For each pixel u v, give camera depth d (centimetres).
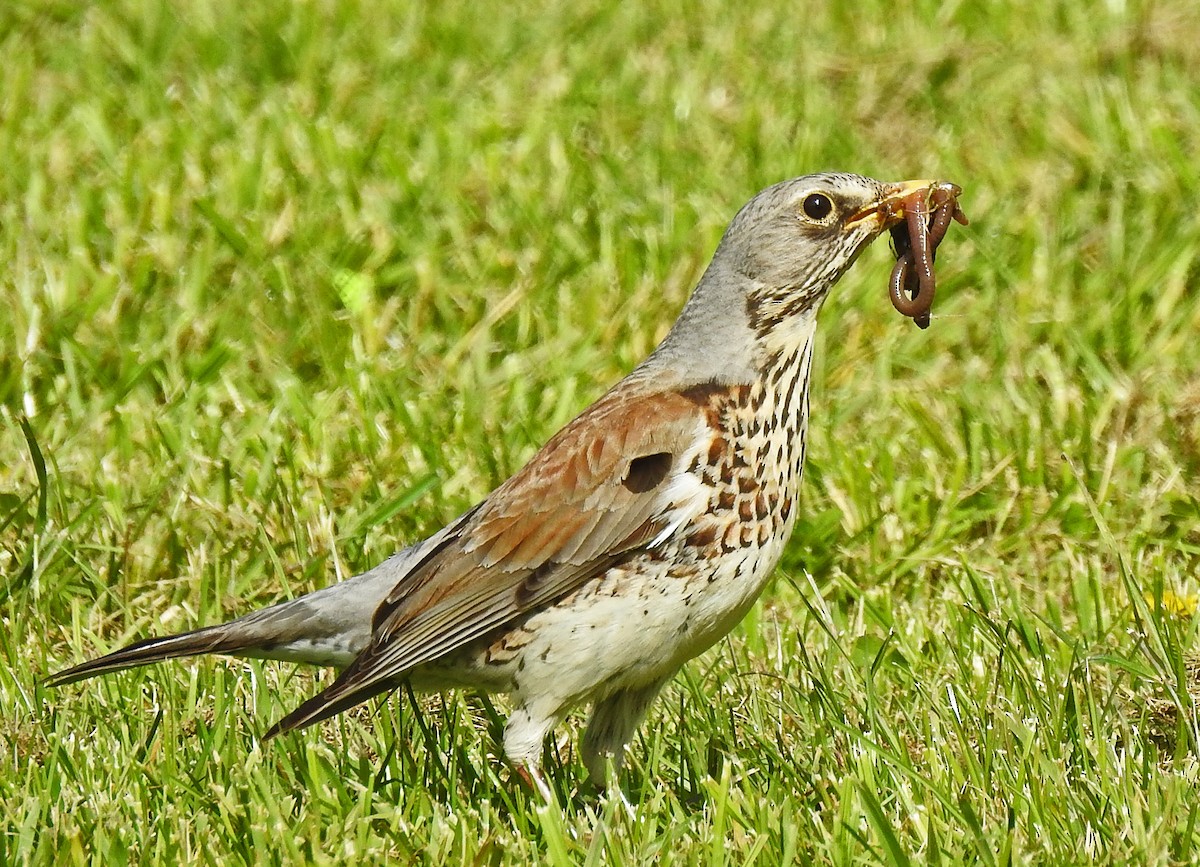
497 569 829
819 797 845
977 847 771
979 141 1680
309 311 1391
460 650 846
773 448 838
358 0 2019
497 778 866
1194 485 1206
